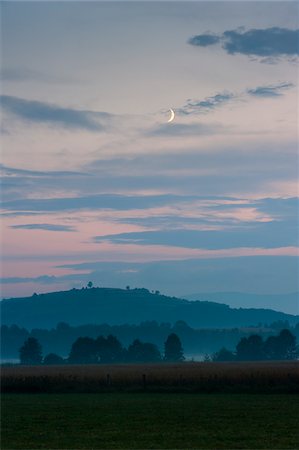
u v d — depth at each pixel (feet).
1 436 286.46
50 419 346.95
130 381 596.29
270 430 297.33
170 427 309.83
